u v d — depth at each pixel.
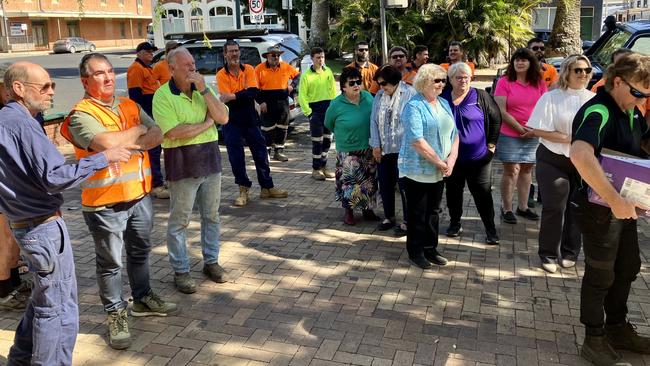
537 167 4.83
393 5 7.82
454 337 3.81
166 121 4.16
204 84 4.21
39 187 2.98
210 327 4.02
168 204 6.94
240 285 4.66
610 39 8.73
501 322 3.99
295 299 4.40
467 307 4.21
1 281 4.25
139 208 3.91
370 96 5.97
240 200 6.77
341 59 21.88
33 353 3.11
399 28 18.78
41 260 3.03
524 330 3.88
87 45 44.75
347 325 3.99
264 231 5.91
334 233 5.81
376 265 5.00
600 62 8.27
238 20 15.95
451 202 5.52
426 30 19.19
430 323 3.99
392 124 5.47
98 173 3.56
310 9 25.94
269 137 8.94
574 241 4.85
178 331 3.97
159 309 4.14
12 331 4.02
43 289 3.08
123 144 3.46
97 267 3.77
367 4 19.28
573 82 4.56
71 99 16.77
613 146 3.20
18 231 3.05
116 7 53.06
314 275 4.82
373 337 3.83
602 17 25.73
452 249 5.32
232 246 5.50
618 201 2.95
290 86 9.08
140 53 7.76
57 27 48.69
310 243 5.55
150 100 7.91
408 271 4.86
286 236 5.75
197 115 4.30
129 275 4.11
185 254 4.55
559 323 3.97
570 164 4.64
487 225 5.37
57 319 3.10
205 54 10.30
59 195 3.10
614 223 3.26
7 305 4.27
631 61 3.02
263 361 3.59
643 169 2.88
